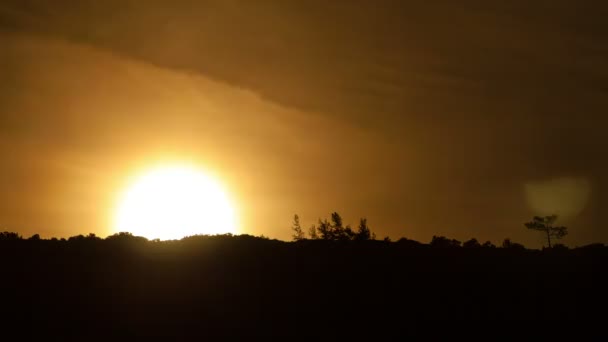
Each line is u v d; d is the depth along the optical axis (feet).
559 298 100.83
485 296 101.55
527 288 104.12
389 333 90.99
